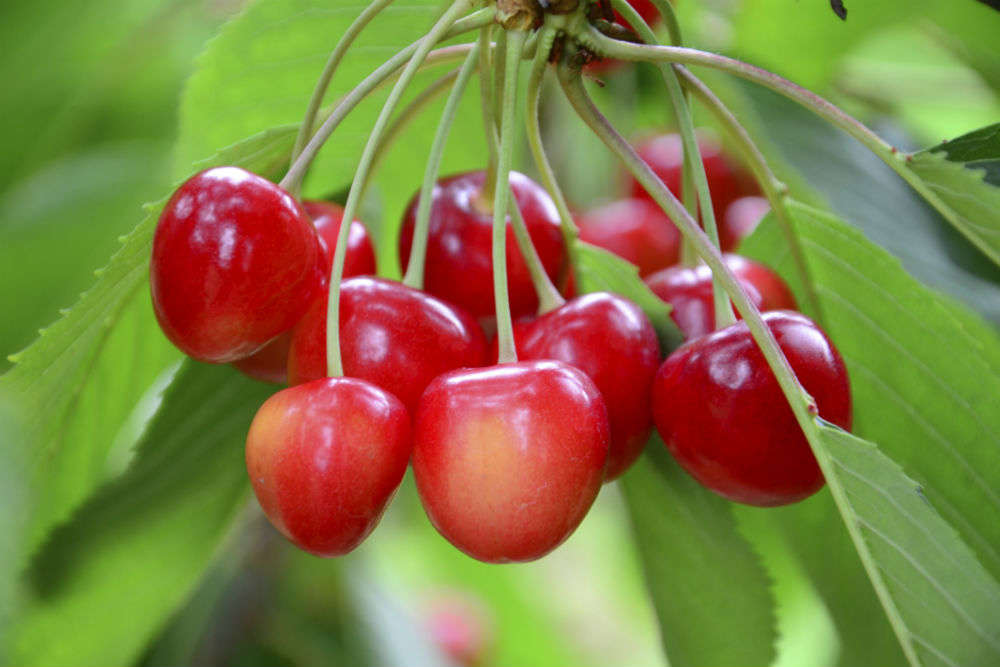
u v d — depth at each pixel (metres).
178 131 0.36
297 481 0.30
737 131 0.34
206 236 0.30
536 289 0.34
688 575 0.36
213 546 0.36
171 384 0.34
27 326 0.41
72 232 0.41
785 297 0.34
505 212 0.31
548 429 0.30
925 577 0.30
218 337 0.31
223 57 0.35
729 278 0.30
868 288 0.34
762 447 0.31
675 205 0.31
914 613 0.30
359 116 0.37
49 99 0.40
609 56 0.32
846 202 0.37
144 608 0.36
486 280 0.34
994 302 0.36
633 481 0.35
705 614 0.36
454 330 0.32
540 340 0.32
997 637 0.30
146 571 0.36
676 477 0.35
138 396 0.35
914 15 0.41
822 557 0.37
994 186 0.31
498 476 0.30
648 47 0.31
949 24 0.41
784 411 0.31
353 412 0.30
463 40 0.36
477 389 0.30
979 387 0.34
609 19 0.32
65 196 0.41
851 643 0.37
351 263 0.34
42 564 0.35
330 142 0.37
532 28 0.31
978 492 0.34
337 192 0.38
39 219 0.41
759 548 0.39
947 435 0.34
